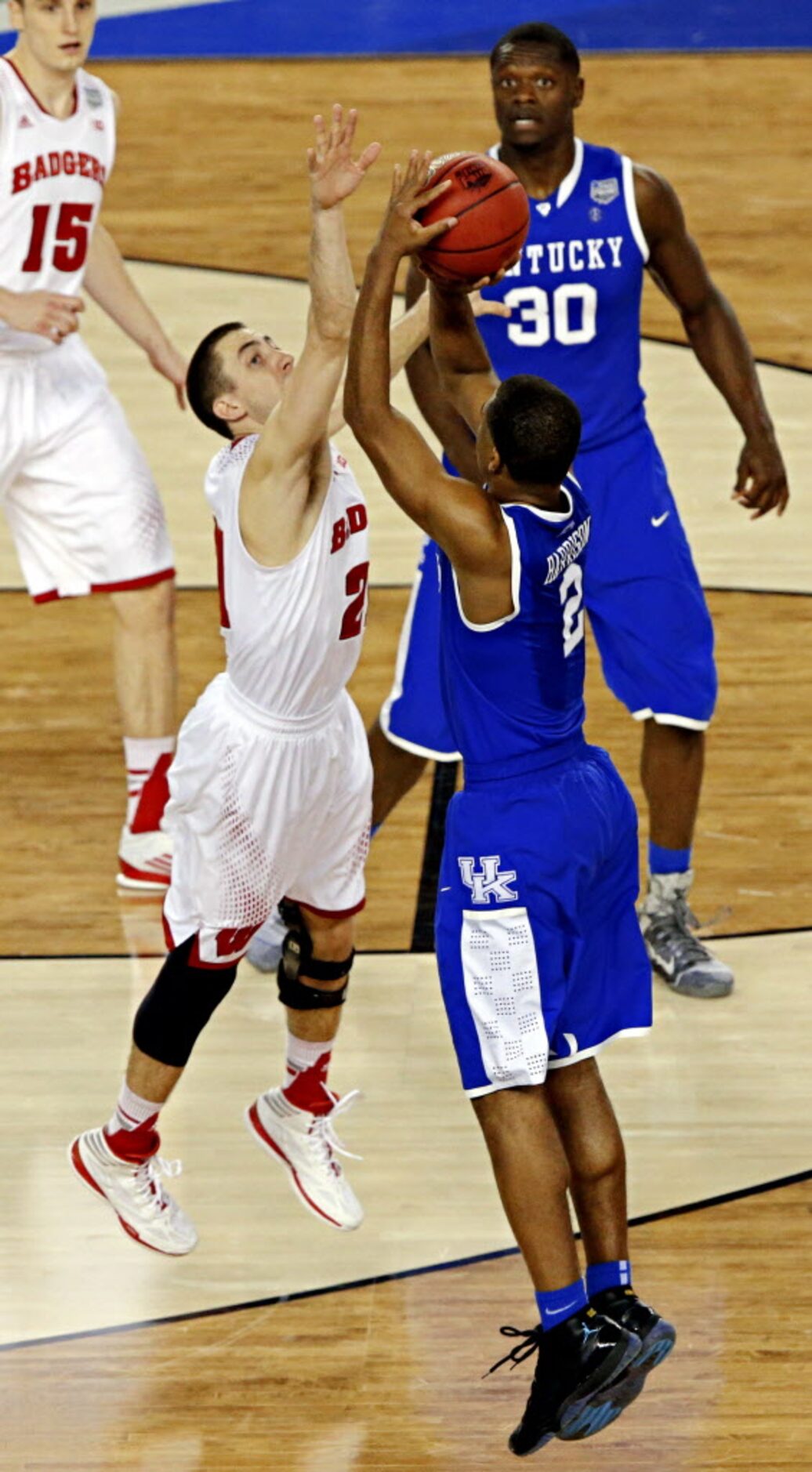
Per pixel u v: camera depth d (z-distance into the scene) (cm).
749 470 1812
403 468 1180
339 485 1312
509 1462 1217
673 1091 1616
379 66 4566
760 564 2570
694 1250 1412
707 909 1886
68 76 1883
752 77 4447
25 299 1861
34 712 2280
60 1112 1600
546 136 1658
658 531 1727
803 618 2434
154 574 1956
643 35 4747
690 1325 1334
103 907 1922
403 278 3388
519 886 1242
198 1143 1568
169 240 3638
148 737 1955
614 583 1727
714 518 2681
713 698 1750
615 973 1307
